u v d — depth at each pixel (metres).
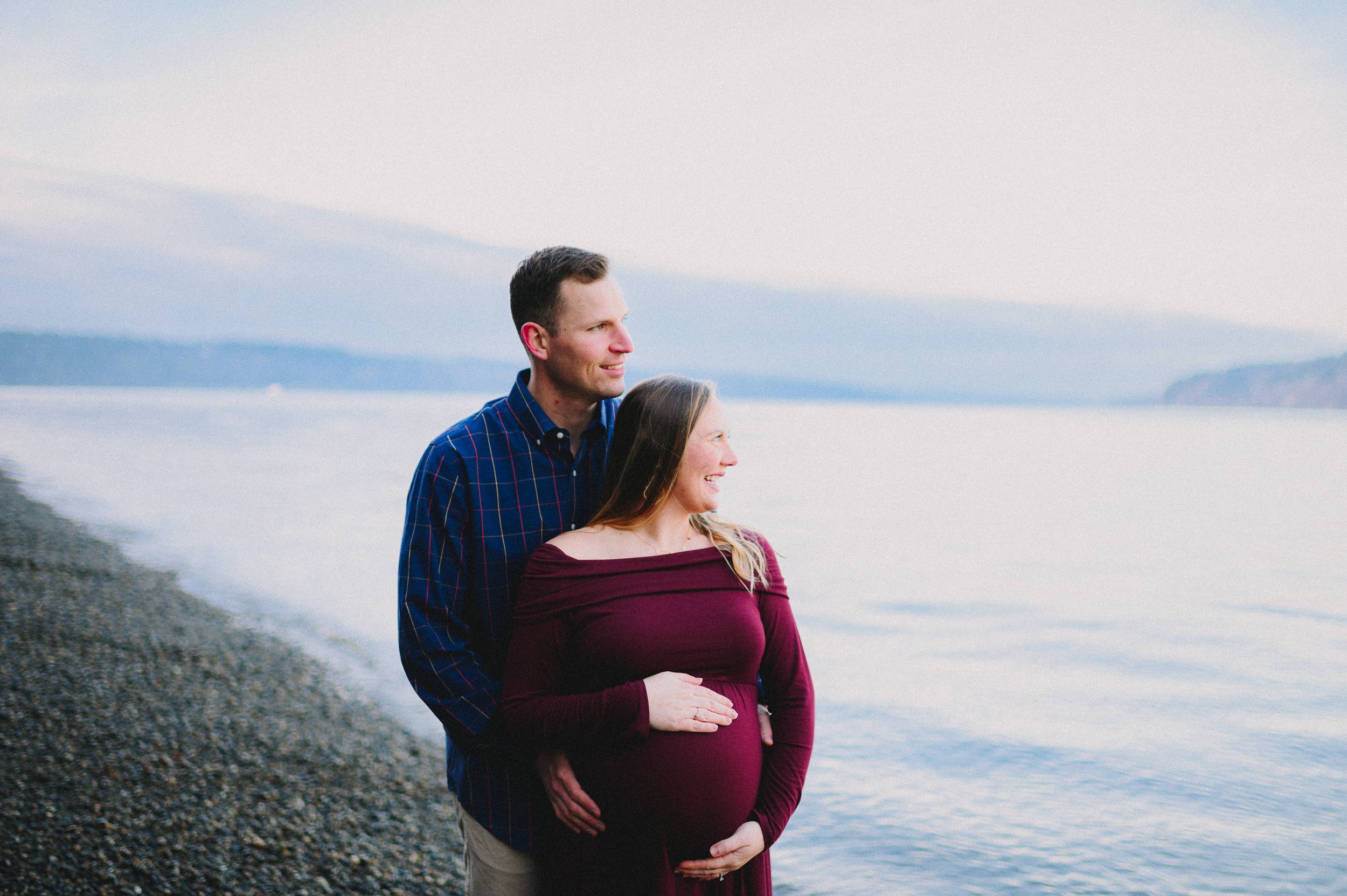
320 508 23.50
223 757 5.55
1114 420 125.56
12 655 7.79
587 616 2.01
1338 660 10.41
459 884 4.13
